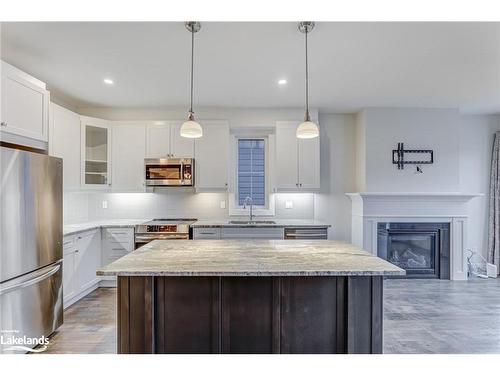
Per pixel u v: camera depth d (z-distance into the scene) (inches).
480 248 197.9
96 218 188.4
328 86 145.9
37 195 99.6
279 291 79.2
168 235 163.9
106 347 100.9
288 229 164.6
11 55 112.0
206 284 79.5
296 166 179.5
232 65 121.2
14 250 90.0
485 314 129.7
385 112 183.2
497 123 197.0
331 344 79.7
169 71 127.1
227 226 163.5
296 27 92.9
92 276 154.2
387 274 71.6
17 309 91.4
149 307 77.2
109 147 174.6
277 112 181.8
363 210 179.6
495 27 92.4
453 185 183.8
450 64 120.7
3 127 92.8
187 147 177.2
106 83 140.9
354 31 95.1
